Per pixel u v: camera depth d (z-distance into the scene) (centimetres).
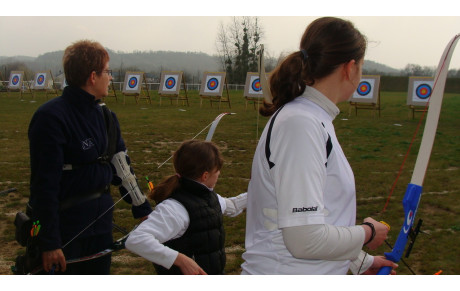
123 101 1803
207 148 188
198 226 182
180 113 1341
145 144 820
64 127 184
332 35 123
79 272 202
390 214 444
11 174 579
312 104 124
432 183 552
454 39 138
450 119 1262
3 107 1472
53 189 180
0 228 396
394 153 746
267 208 124
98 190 200
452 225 412
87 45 192
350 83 127
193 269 167
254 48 3312
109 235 210
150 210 231
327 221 120
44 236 178
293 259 121
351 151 759
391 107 1620
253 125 1071
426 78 1270
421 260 341
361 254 150
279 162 114
